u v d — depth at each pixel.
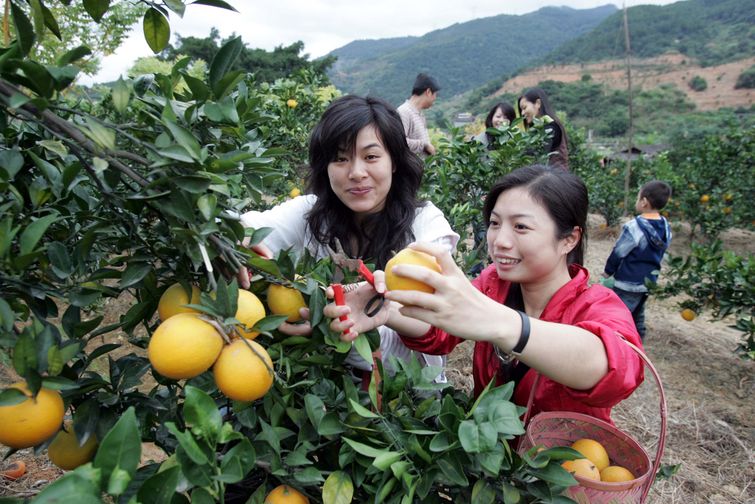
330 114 1.66
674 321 5.60
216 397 1.23
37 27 0.96
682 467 3.13
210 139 1.16
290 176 4.46
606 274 4.84
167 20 1.14
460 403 1.43
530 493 1.07
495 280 1.75
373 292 1.26
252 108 1.25
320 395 1.25
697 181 9.44
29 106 0.87
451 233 1.80
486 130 3.98
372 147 1.63
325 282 1.26
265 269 1.12
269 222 1.84
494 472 0.98
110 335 3.88
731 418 3.69
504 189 1.54
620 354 1.16
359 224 1.86
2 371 3.24
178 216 0.95
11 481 2.45
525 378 1.51
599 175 11.27
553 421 1.41
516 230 1.50
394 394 1.23
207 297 0.95
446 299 1.04
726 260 4.05
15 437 0.83
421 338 1.50
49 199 1.11
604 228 10.62
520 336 1.09
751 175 8.72
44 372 0.92
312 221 1.82
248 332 0.98
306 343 1.22
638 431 3.45
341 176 1.68
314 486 1.15
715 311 4.21
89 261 1.26
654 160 13.99
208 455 0.84
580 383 1.15
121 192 1.06
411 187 1.81
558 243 1.50
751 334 3.94
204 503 0.82
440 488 1.16
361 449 1.05
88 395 1.04
